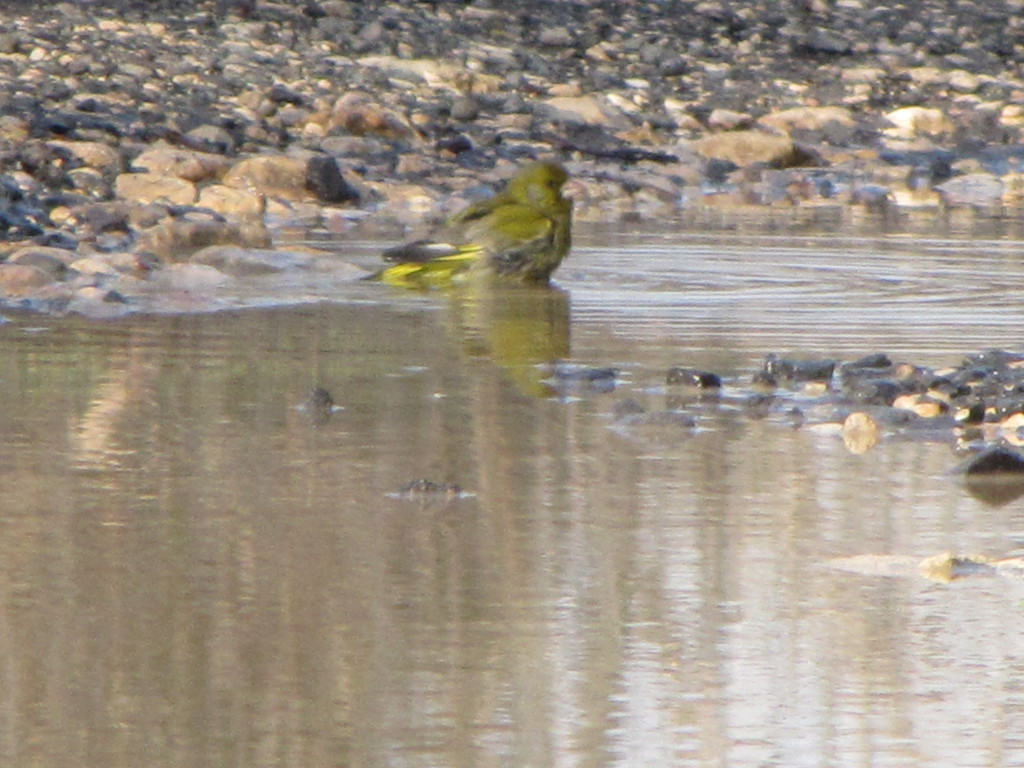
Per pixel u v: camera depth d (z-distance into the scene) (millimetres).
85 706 5910
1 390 10508
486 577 7215
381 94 26547
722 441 9750
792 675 6219
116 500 8195
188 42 27719
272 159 21172
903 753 5645
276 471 8773
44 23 27609
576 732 5734
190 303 14008
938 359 12164
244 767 5480
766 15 35156
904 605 6992
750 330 13219
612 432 9844
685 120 27391
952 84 31281
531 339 12688
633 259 17031
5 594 6883
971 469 9062
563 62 30312
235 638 6496
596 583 7168
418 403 10445
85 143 21297
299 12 30297
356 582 7125
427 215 20734
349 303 14219
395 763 5520
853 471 9117
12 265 14484
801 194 23953
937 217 21281
